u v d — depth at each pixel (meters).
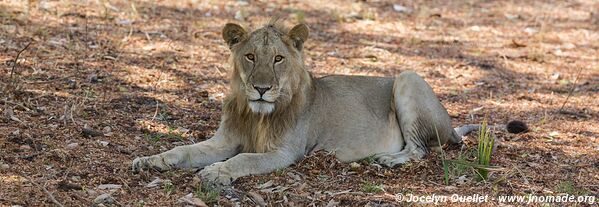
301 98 11.59
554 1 26.62
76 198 9.77
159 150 11.89
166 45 17.58
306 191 10.68
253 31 11.30
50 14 18.39
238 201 10.23
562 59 20.06
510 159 12.54
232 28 11.34
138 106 13.78
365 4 23.59
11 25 17.12
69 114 12.72
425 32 21.45
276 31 11.30
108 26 18.23
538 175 11.88
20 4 18.67
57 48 16.25
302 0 23.05
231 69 11.47
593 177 11.97
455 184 11.27
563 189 11.23
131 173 10.78
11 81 13.78
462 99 16.38
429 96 12.66
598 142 13.91
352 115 12.28
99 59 16.02
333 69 17.50
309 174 11.32
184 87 15.23
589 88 17.80
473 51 20.00
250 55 11.09
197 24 19.47
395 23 21.97
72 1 19.47
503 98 16.64
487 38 21.45
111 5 19.80
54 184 10.09
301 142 11.71
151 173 10.86
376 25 21.55
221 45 18.14
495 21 23.41
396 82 12.70
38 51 15.88
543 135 14.12
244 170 10.98
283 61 11.12
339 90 12.38
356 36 20.30
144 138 12.30
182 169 11.12
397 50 19.44
